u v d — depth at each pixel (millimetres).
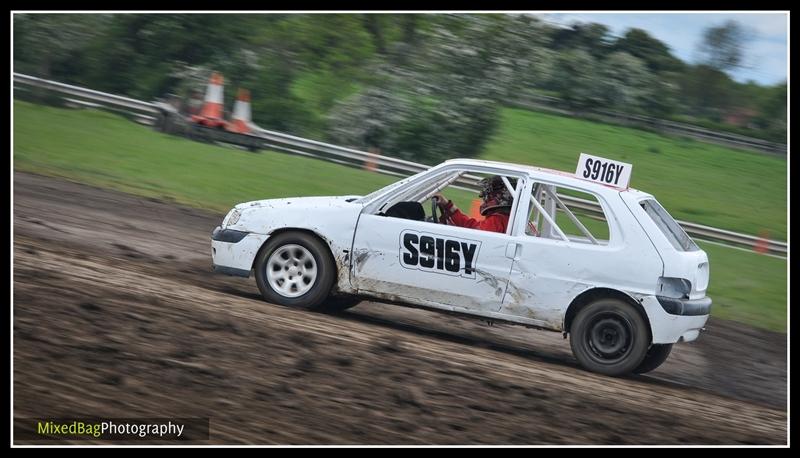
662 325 10477
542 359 11453
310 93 32094
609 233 10781
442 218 11398
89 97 29188
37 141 24109
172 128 28031
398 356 9945
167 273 13078
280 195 22281
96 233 15789
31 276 11008
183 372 8570
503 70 31375
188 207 19797
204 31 32719
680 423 9336
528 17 33031
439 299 11000
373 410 8359
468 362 10258
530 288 10758
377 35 32938
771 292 19328
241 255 11406
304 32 32906
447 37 31531
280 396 8367
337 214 11258
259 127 30484
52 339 8859
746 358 14039
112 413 7609
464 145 30344
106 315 9789
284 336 9945
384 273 11078
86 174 21359
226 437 7441
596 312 10680
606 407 9438
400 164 27188
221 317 10289
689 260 10656
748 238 24266
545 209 12008
